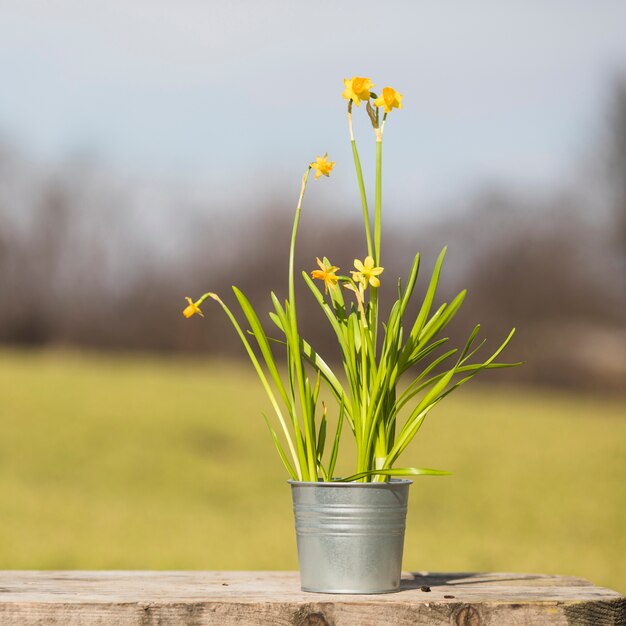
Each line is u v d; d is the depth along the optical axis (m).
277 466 8.47
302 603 1.64
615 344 17.62
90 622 1.60
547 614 1.67
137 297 19.16
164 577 1.97
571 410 12.42
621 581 5.23
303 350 1.94
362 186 1.89
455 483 7.82
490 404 12.67
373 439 1.82
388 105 1.89
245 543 5.98
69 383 11.56
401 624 1.65
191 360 18.34
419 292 16.81
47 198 19.44
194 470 8.12
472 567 5.48
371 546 1.74
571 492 7.56
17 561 5.25
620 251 17.77
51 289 19.50
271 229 18.02
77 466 8.02
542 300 17.66
